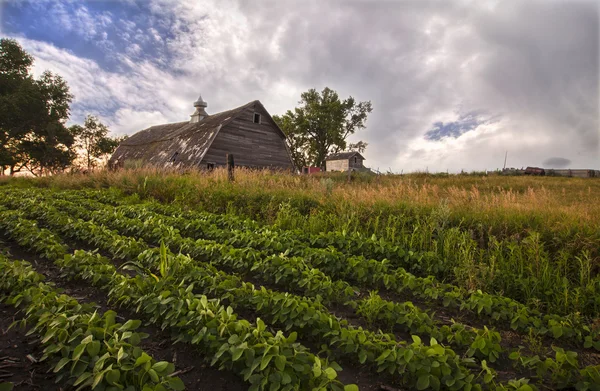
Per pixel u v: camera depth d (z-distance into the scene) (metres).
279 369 2.54
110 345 2.70
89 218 8.68
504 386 2.76
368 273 5.48
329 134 59.91
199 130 27.12
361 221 8.58
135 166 17.38
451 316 4.64
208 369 3.09
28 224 6.81
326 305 4.63
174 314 3.49
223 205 10.81
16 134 39.19
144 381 2.44
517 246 6.25
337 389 2.46
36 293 3.70
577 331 3.99
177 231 6.84
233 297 4.12
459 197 9.64
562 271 5.88
